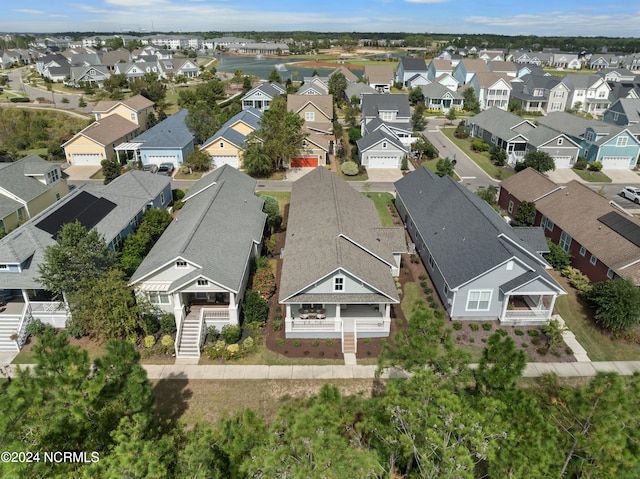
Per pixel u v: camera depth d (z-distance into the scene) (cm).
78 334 2952
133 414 1559
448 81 11638
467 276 3066
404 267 3862
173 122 7369
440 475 1398
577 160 6762
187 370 2758
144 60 15550
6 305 3194
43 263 3094
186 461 1402
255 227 3853
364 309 3262
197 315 3108
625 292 2947
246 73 16475
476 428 1406
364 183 6016
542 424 1416
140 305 2938
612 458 1384
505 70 12544
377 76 12119
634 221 3638
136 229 4109
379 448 1647
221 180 4412
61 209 3672
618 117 8138
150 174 4825
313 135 6819
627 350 2959
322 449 1328
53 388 1456
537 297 3369
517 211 4691
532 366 2806
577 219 4025
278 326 3095
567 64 17838
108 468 1307
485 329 3116
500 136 7156
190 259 2962
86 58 15550
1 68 16738
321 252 3177
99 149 6475
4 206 4072
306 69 17812
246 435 1452
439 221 3919
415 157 7094
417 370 1645
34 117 8900
